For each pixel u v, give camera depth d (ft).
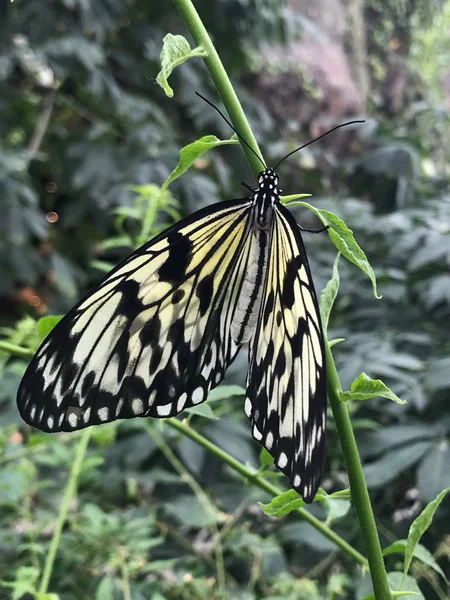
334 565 1.07
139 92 2.05
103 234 2.01
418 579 0.96
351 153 2.61
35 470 0.94
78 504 0.98
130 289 0.43
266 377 0.43
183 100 1.90
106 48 1.96
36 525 0.93
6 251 1.65
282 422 0.42
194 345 0.44
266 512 0.46
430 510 0.43
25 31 1.72
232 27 1.95
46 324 0.57
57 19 1.72
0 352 0.60
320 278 1.29
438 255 1.14
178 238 0.44
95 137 1.76
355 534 0.97
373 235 1.43
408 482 1.09
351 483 0.42
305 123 2.60
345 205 1.59
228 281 0.46
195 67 1.98
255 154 0.43
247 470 0.60
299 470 0.40
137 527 0.86
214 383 0.45
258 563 0.97
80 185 1.68
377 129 1.82
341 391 0.41
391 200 1.77
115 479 0.99
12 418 1.01
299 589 0.87
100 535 0.83
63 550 0.84
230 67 2.11
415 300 1.28
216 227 0.45
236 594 0.91
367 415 1.06
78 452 0.80
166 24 2.04
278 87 2.52
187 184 1.68
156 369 0.43
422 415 0.99
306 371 0.42
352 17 2.91
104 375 0.42
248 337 0.44
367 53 3.00
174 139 1.91
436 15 3.12
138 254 0.43
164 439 1.01
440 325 1.22
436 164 2.77
